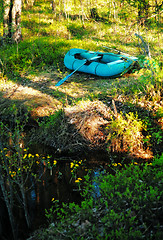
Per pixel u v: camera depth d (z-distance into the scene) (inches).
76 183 181.2
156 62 243.4
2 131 179.9
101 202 130.8
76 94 295.3
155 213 117.6
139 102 248.5
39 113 267.1
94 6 754.8
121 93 275.4
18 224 143.6
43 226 141.4
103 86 308.0
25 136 245.3
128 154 213.5
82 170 199.9
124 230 109.9
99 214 129.6
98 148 223.8
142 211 118.6
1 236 135.1
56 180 186.5
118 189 134.4
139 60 254.2
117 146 219.3
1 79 348.5
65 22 634.8
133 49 446.6
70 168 203.8
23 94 307.1
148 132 222.8
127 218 115.6
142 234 107.5
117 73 322.3
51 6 776.9
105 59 370.9
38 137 241.1
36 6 771.4
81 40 516.1
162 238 101.0
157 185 133.8
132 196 128.8
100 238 110.3
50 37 506.9
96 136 229.0
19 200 158.4
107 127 225.9
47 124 240.8
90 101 264.1
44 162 210.5
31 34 538.0
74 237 117.5
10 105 284.5
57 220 144.3
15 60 390.0
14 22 467.8
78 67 333.7
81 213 128.2
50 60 402.3
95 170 198.5
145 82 257.1
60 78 349.4
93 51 409.1
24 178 186.2
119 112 245.3
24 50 429.1
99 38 534.6
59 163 210.8
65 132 233.1
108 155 216.4
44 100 287.4
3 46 449.4
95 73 338.0
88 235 116.3
